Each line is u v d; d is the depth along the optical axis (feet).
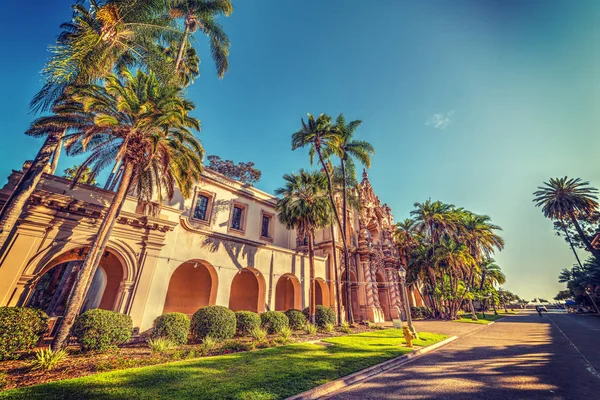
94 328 33.04
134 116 37.27
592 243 133.90
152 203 49.62
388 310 106.73
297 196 73.87
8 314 28.94
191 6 65.51
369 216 119.03
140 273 44.34
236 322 50.34
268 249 69.67
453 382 24.63
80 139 40.04
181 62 70.90
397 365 32.30
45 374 23.99
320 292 94.43
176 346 38.68
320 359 31.58
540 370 28.19
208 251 56.65
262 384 21.98
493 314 162.30
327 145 79.87
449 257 103.76
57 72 30.53
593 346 42.65
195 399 18.44
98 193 44.96
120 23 35.17
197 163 44.93
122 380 21.65
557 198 143.02
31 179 33.47
